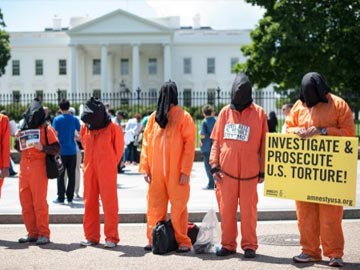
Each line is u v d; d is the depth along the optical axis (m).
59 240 8.30
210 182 13.90
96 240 7.93
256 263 6.74
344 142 6.36
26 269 6.59
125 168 19.83
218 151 7.30
